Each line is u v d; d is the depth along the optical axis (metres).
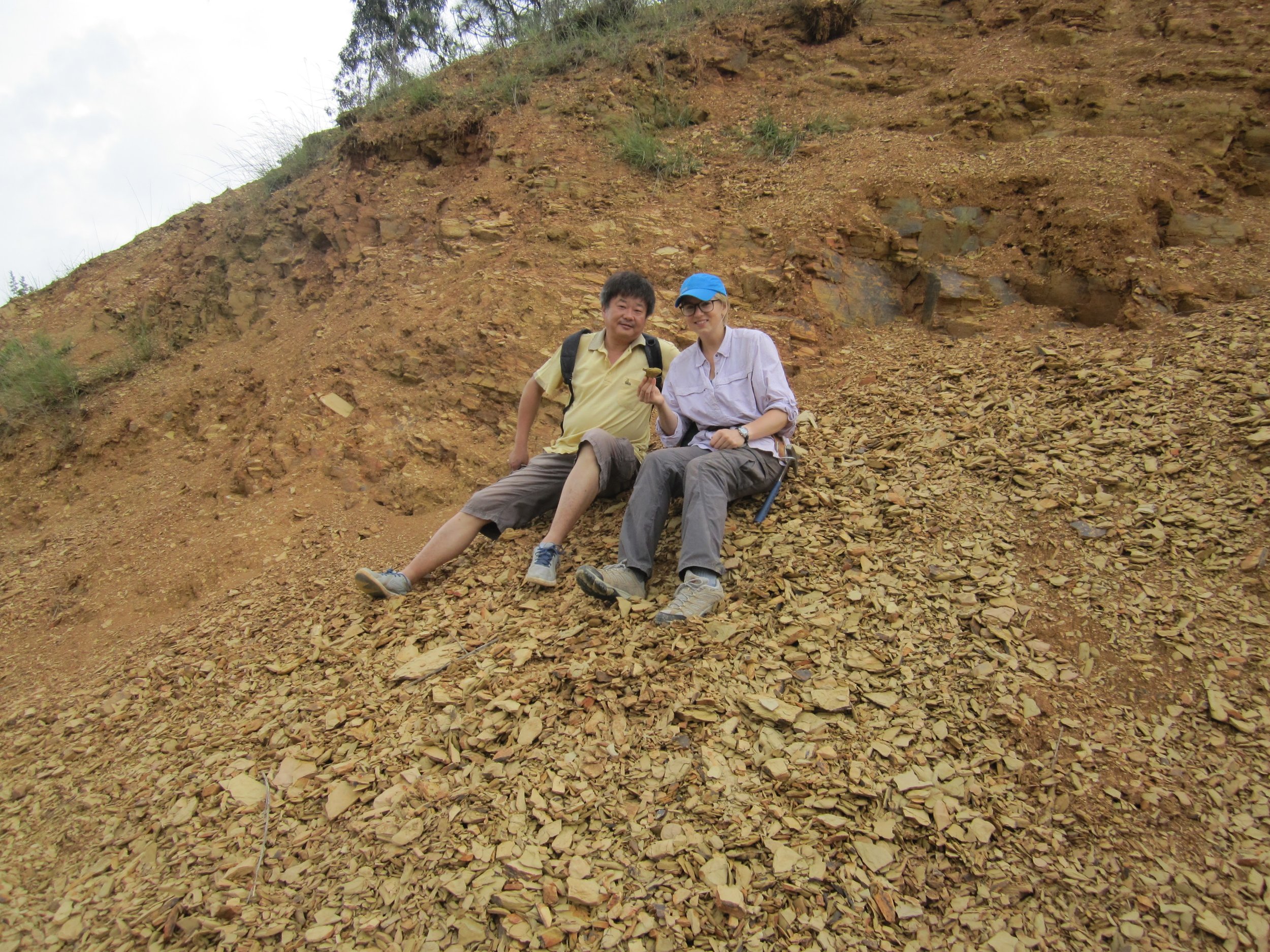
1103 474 3.17
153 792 2.64
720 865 2.02
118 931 2.13
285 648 3.29
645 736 2.39
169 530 4.70
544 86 6.73
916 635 2.65
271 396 5.29
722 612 2.84
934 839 2.05
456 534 3.47
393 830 2.24
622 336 3.43
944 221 4.96
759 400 3.26
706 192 5.70
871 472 3.51
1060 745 2.26
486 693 2.64
